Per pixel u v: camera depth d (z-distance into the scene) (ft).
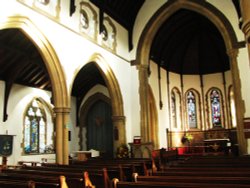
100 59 49.73
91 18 48.37
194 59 81.87
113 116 54.39
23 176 20.25
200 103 81.35
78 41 44.14
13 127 56.34
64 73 40.32
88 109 74.54
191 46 80.23
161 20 59.26
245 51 51.19
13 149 55.83
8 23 32.73
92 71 67.21
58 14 40.42
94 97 73.26
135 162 34.12
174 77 80.79
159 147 66.44
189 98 82.23
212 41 78.07
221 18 53.88
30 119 61.57
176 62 80.84
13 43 47.16
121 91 55.52
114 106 54.08
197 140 78.79
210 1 55.21
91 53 47.14
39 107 64.44
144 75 58.90
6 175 21.62
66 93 40.42
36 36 36.68
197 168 22.47
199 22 72.49
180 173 19.36
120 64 56.34
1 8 31.78
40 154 62.34
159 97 71.05
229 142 67.10
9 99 55.88
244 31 23.13
